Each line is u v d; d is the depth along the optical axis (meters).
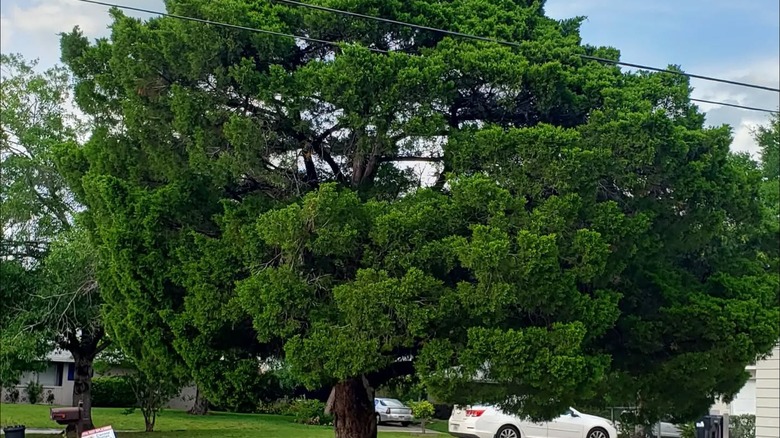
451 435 28.50
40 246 23.70
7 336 21.48
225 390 13.20
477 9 15.09
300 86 12.83
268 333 12.21
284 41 13.30
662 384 14.76
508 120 14.27
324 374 12.07
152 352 13.59
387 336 12.02
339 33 13.81
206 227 13.77
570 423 25.94
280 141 13.53
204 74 13.15
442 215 12.32
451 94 13.19
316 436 27.88
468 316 12.14
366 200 13.76
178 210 13.45
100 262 15.00
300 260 12.22
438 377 11.98
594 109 13.86
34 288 22.30
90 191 14.37
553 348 12.09
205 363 13.20
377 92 12.75
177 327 13.09
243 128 12.65
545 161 12.38
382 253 12.32
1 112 23.81
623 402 15.25
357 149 13.54
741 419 25.23
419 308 11.80
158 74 13.38
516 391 12.80
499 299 11.58
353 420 14.95
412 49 14.25
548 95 13.59
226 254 12.92
